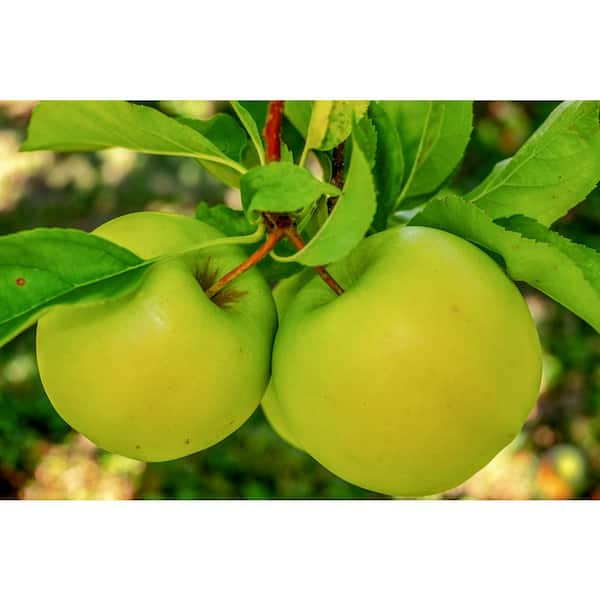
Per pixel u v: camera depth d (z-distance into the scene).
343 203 0.30
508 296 0.33
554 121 0.35
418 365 0.31
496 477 0.87
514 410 0.33
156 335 0.32
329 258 0.30
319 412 0.32
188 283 0.33
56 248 0.31
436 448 0.32
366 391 0.32
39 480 0.87
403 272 0.32
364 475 0.33
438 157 0.38
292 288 0.37
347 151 0.36
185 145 0.34
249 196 0.31
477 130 0.99
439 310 0.32
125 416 0.33
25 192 1.04
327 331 0.32
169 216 0.35
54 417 0.90
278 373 0.33
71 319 0.33
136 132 0.34
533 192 0.36
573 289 0.32
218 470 0.87
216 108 0.86
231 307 0.34
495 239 0.33
